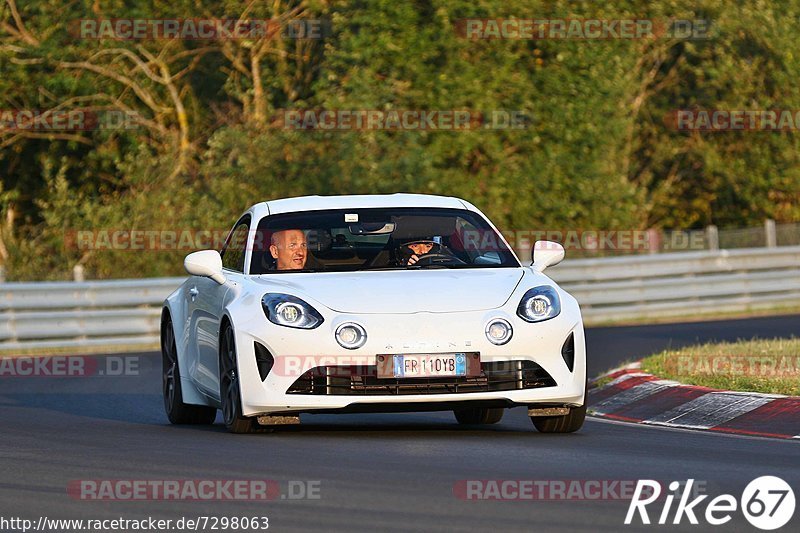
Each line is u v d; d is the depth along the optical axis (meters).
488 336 28.28
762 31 97.44
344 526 19.14
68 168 95.62
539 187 88.75
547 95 89.69
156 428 33.12
